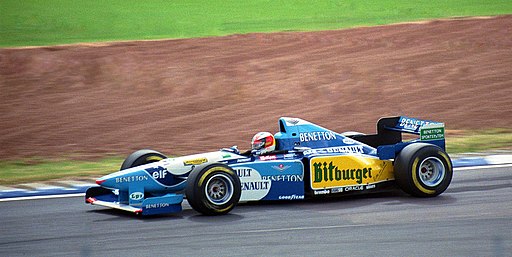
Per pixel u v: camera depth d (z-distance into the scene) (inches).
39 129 2716.5
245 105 2992.1
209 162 1519.4
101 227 1443.2
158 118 2837.1
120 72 3422.7
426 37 3905.0
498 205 1529.3
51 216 1563.7
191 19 4682.6
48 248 1302.9
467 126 2618.1
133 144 2501.2
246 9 5004.9
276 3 5187.0
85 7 5014.8
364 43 3850.9
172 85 3255.4
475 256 1174.3
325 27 4313.5
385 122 1772.9
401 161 1626.5
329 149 1663.4
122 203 1562.5
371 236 1315.2
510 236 1288.1
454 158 2121.1
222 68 3467.0
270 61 3563.0
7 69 3457.2
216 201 1503.4
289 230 1374.3
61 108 2984.7
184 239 1328.7
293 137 1648.6
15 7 4909.0
